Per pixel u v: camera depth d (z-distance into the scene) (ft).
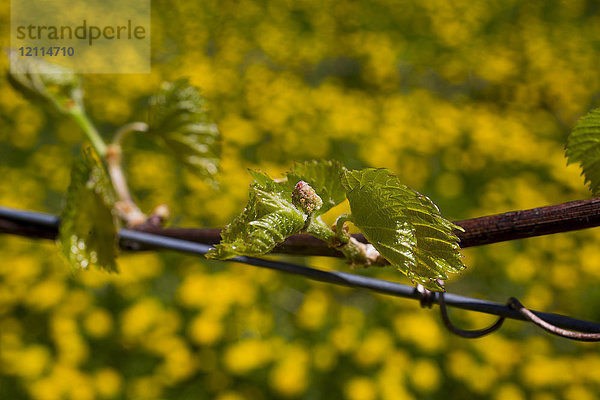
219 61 7.89
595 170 1.45
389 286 1.52
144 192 5.95
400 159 6.57
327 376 4.98
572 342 5.32
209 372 5.05
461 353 5.00
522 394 5.01
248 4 8.72
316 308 5.17
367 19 8.96
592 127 1.43
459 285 5.49
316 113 7.06
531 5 9.31
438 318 5.22
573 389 4.98
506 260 5.57
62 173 6.26
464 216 6.06
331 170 1.38
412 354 5.16
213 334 5.04
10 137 6.55
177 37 8.13
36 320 5.27
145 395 4.86
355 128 6.78
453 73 8.26
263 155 6.51
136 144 6.44
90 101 6.81
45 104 2.06
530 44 8.53
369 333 5.18
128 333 5.02
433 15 9.02
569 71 8.16
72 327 5.01
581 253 5.68
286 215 1.32
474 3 9.20
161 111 1.90
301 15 8.89
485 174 6.63
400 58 8.43
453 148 6.70
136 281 5.31
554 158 6.68
